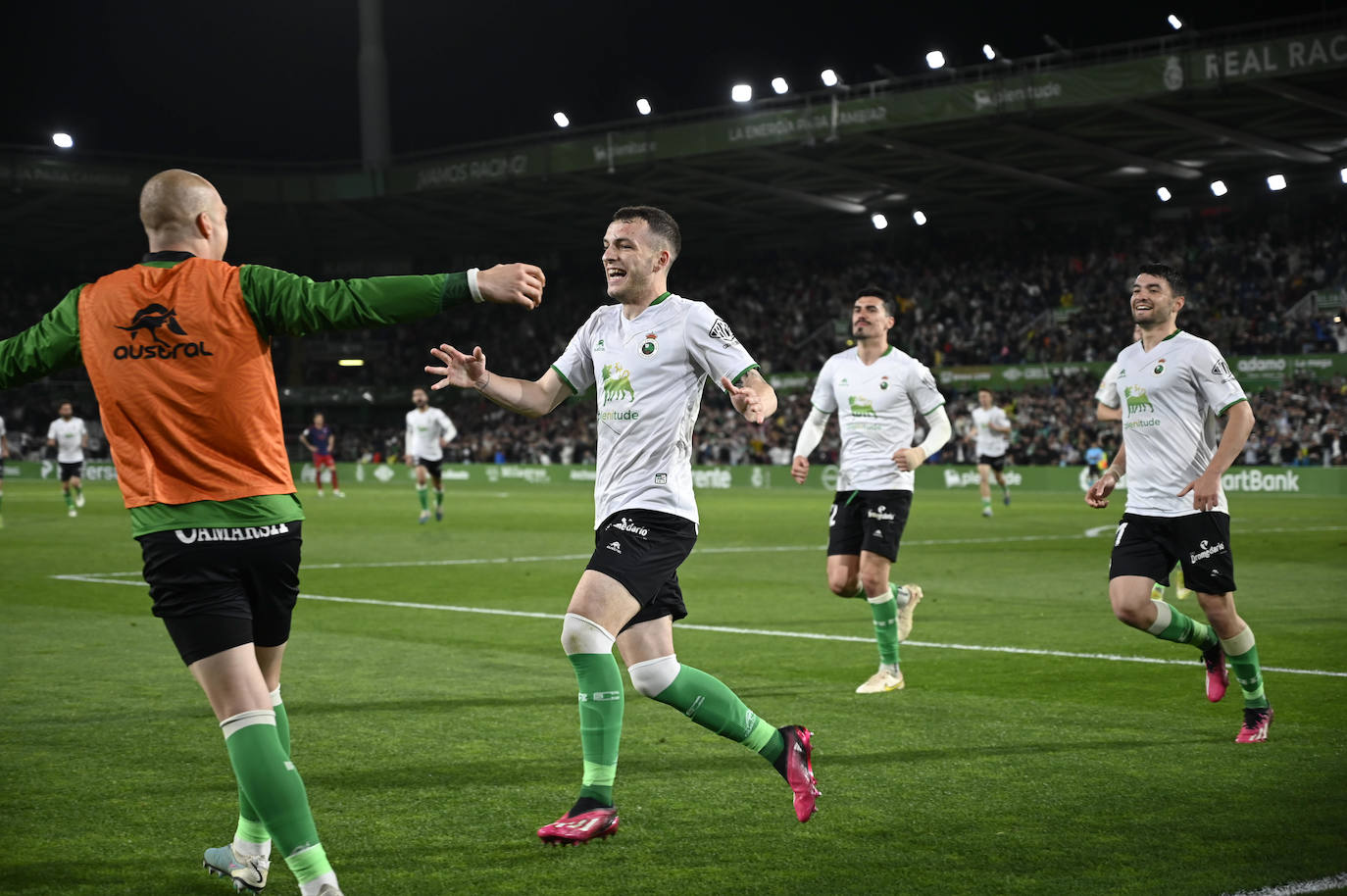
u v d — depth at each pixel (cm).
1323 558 1553
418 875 422
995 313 4281
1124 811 493
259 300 362
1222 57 2870
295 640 953
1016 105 3150
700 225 4831
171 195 375
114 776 550
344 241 5106
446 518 2512
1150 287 648
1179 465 640
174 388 358
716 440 4403
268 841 409
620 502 474
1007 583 1328
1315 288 3747
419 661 860
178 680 778
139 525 361
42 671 812
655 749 601
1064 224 4400
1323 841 452
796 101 4069
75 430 2584
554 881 415
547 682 778
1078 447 3719
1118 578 657
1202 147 3619
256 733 356
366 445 5212
